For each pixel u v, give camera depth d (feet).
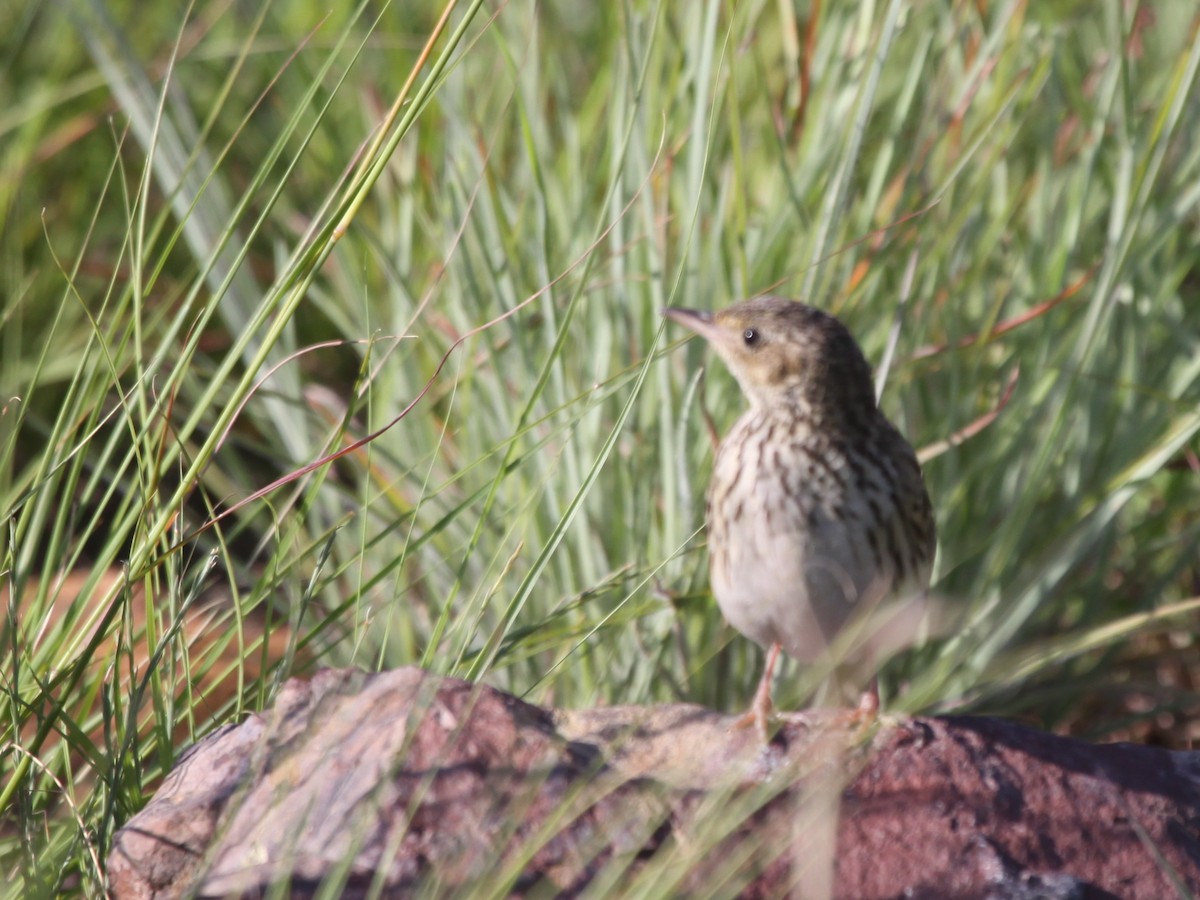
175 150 39.96
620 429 27.99
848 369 29.17
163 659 28.68
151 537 26.66
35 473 32.35
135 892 24.13
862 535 28.73
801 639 29.45
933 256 37.52
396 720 24.86
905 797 25.48
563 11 50.85
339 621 35.50
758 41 42.57
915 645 35.96
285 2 51.57
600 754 25.41
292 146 48.19
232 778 25.08
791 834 24.45
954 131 39.42
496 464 35.99
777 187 38.09
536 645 32.37
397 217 43.62
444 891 22.74
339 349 47.03
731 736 26.35
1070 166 41.86
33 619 28.19
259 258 47.39
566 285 37.42
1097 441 38.27
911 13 42.19
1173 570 38.81
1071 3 47.37
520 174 40.04
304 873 23.13
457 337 38.42
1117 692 36.47
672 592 33.14
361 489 37.60
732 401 35.91
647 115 36.94
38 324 46.75
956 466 37.60
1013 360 38.37
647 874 22.40
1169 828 25.55
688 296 36.06
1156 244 37.17
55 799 28.09
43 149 46.73
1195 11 45.39
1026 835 25.20
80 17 47.47
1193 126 41.14
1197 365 38.17
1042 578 35.83
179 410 42.01
